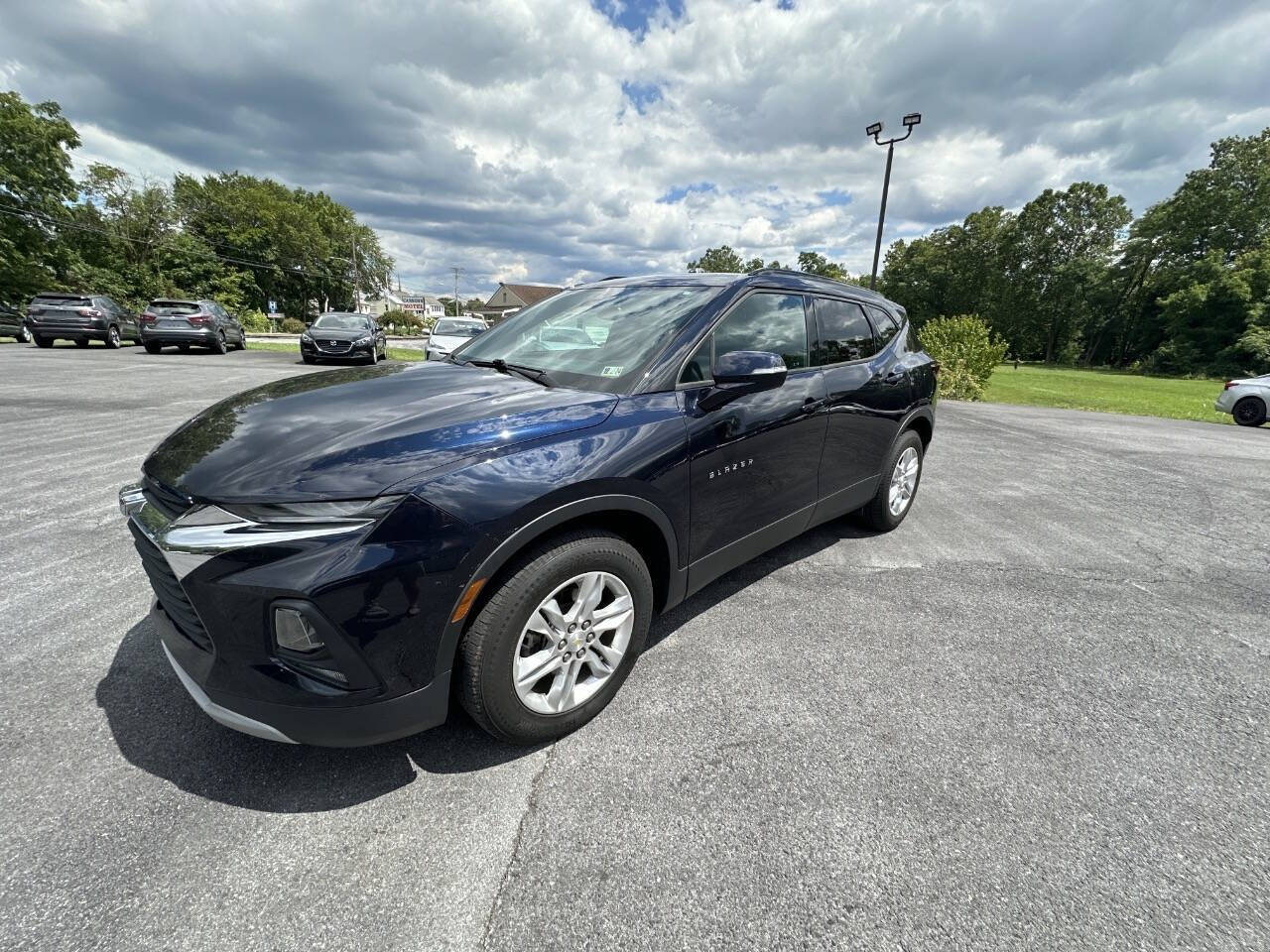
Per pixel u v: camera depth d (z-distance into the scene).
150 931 1.32
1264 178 45.22
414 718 1.68
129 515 1.88
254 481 1.63
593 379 2.37
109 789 1.72
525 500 1.74
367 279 75.06
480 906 1.40
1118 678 2.42
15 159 34.38
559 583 1.88
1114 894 1.46
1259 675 2.46
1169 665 2.53
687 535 2.34
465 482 1.69
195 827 1.60
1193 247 48.97
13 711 2.03
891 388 3.70
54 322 15.97
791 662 2.49
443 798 1.73
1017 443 8.09
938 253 64.25
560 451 1.90
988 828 1.65
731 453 2.48
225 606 1.54
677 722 2.10
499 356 2.87
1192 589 3.32
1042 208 57.34
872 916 1.39
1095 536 4.20
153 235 47.47
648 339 2.49
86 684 2.19
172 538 1.56
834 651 2.59
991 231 60.56
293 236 56.81
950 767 1.90
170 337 15.95
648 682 2.33
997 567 3.57
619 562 2.05
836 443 3.23
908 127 13.90
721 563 2.60
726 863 1.53
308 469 1.65
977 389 15.45
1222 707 2.25
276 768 1.84
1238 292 39.97
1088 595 3.21
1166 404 16.64
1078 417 11.62
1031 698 2.28
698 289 2.80
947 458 6.90
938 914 1.39
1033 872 1.51
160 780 1.76
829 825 1.65
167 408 7.59
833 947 1.32
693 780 1.82
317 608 1.51
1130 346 54.59
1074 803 1.75
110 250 44.25
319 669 1.57
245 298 52.75
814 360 3.12
